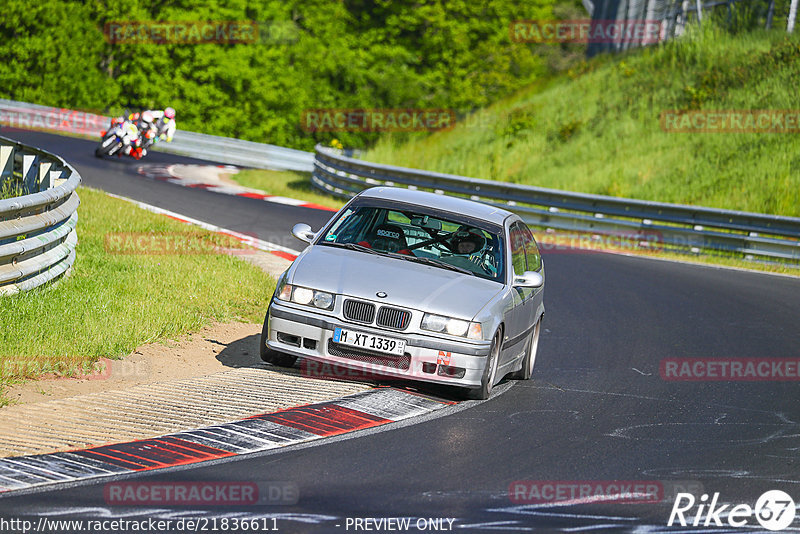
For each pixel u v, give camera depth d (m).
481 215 31.50
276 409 25.00
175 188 81.38
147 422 22.94
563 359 36.34
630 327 43.53
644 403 30.30
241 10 185.25
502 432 25.06
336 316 27.06
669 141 102.19
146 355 29.72
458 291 27.89
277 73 188.25
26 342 27.02
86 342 28.50
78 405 23.88
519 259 31.50
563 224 77.44
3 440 20.72
